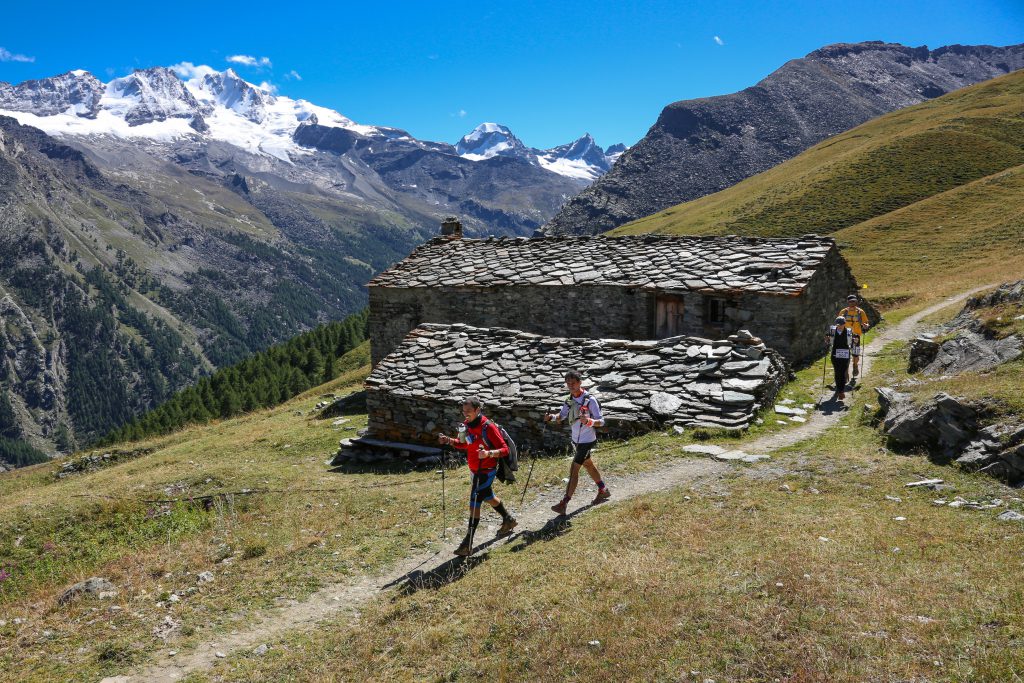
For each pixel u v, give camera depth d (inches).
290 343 4252.0
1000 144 4817.9
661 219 6427.2
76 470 1333.7
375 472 793.6
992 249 2551.7
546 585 373.7
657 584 350.3
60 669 374.0
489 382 834.2
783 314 972.6
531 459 698.8
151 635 403.5
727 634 292.5
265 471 848.3
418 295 1306.6
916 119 6569.9
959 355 712.4
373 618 385.4
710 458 587.8
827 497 468.8
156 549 603.2
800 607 303.3
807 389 807.7
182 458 1061.1
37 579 616.4
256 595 447.2
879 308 1985.7
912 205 3619.6
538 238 1378.0
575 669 291.9
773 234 4269.2
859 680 248.5
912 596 301.0
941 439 520.1
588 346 845.8
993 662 242.5
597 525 458.3
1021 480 439.5
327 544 528.7
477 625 347.6
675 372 761.6
